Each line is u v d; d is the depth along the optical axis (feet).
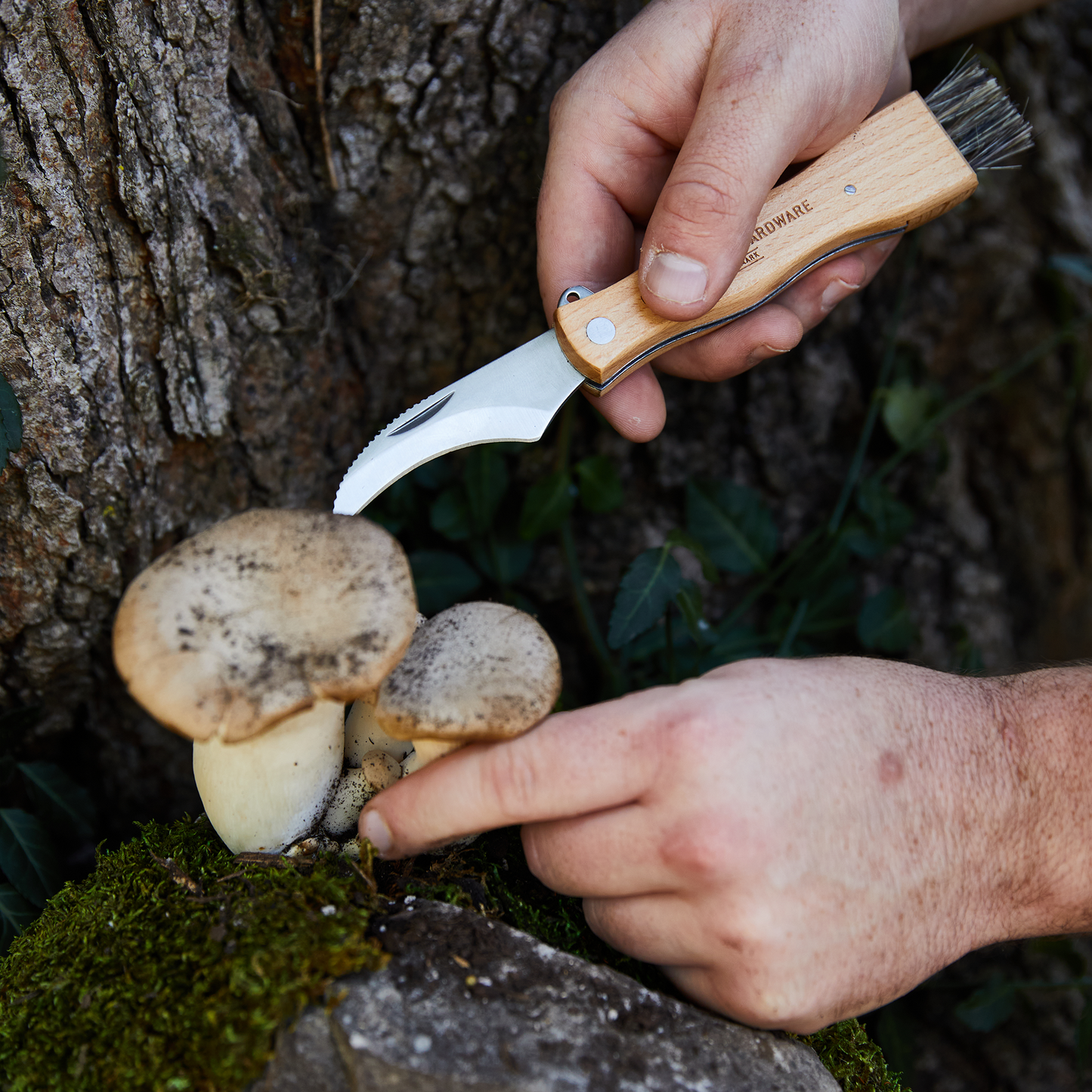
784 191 1.03
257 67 1.05
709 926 0.87
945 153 1.04
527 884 0.98
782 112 0.96
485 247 1.23
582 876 0.89
